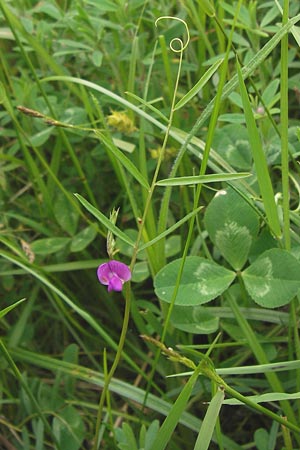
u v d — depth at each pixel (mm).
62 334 555
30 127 562
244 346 500
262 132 496
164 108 554
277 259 437
